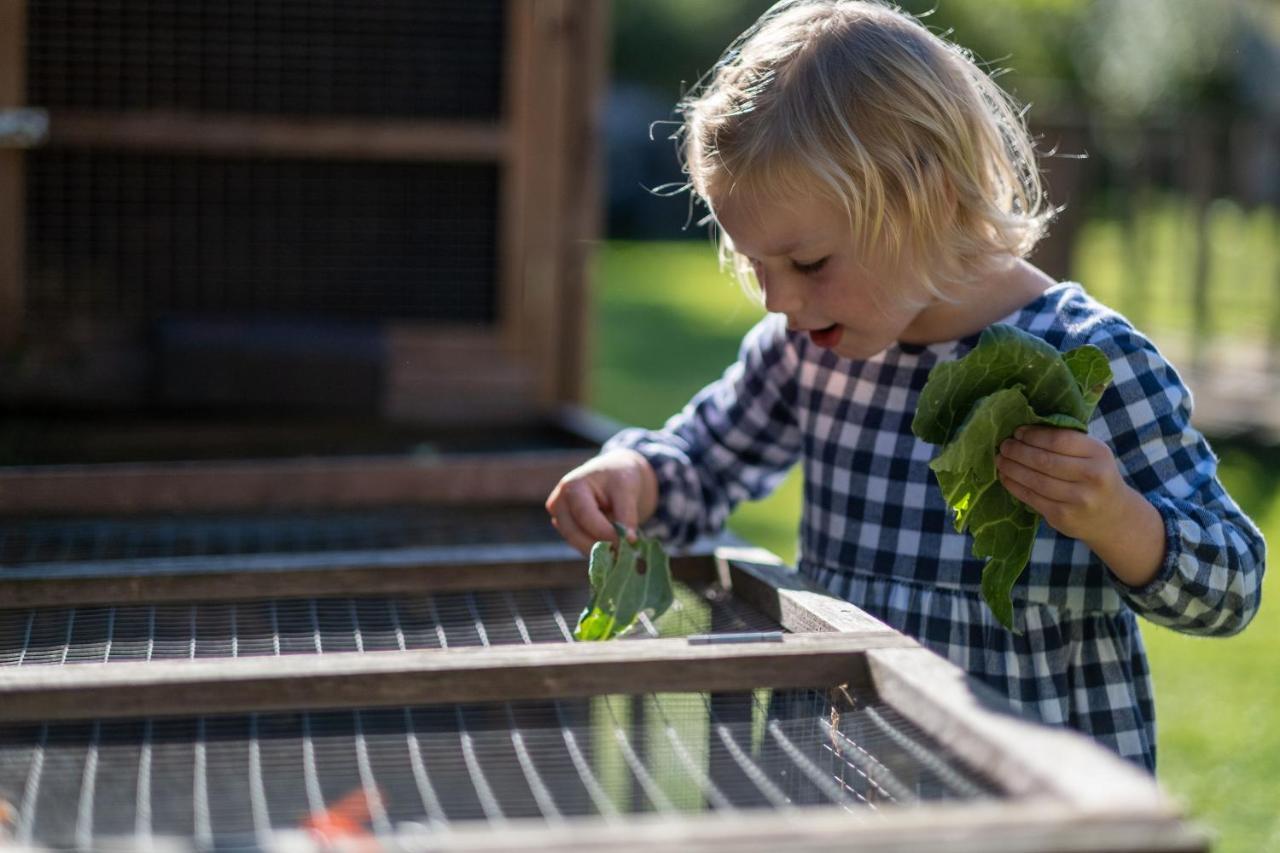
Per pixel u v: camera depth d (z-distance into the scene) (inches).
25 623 58.5
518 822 37.6
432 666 43.7
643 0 641.6
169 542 78.9
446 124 128.3
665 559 58.2
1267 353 265.6
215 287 126.7
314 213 127.9
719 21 644.7
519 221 130.4
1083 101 467.2
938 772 38.4
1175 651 161.6
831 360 67.8
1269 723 136.7
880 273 58.7
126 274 124.5
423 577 62.6
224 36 123.6
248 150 124.4
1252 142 262.7
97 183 123.1
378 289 129.9
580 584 63.6
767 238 58.2
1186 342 272.7
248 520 85.4
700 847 30.7
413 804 38.7
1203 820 112.9
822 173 56.4
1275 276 266.1
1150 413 59.6
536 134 130.2
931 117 58.9
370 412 124.7
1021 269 65.2
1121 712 61.3
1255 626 170.4
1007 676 60.6
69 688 42.1
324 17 125.4
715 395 74.0
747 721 45.0
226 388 121.1
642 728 44.6
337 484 89.1
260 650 55.7
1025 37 493.4
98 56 121.6
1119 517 52.1
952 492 52.8
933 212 59.2
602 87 131.0
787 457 72.9
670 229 637.9
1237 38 450.6
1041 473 51.4
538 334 131.6
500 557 63.7
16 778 40.0
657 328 398.9
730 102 59.9
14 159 121.0
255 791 39.4
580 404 132.7
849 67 58.6
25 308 122.3
